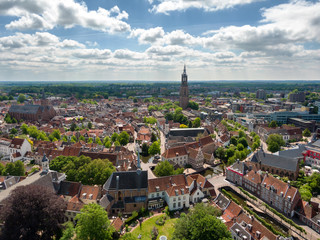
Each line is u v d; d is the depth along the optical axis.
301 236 84.12
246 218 81.75
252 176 117.56
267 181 109.06
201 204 86.88
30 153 166.25
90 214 73.31
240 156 157.50
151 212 97.94
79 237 73.94
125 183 100.88
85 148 172.00
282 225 90.69
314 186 114.25
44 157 120.00
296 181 125.19
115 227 83.00
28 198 72.81
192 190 107.56
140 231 85.62
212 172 149.75
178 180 109.44
